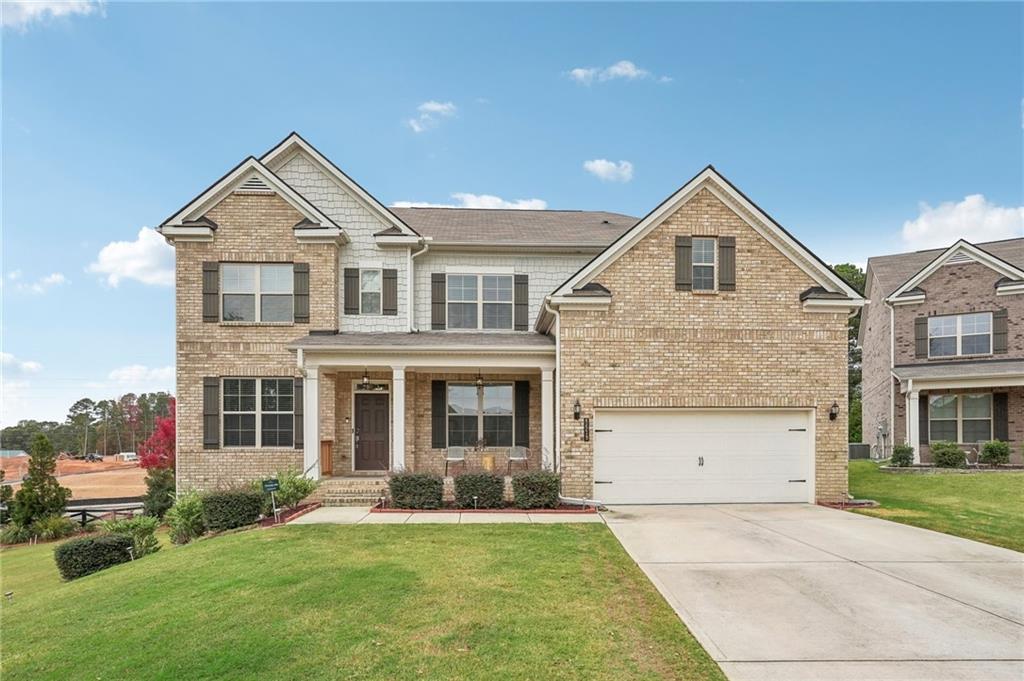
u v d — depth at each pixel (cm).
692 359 1330
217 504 1096
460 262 1627
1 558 1316
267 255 1495
